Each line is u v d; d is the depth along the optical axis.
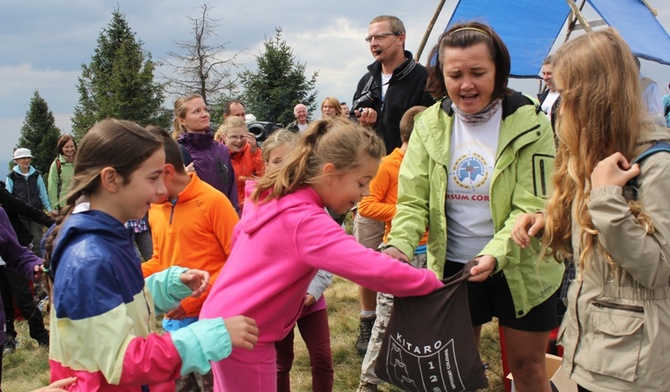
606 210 1.85
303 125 10.33
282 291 2.23
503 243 2.41
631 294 1.93
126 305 1.92
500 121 2.65
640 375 1.90
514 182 2.61
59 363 1.93
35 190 10.20
